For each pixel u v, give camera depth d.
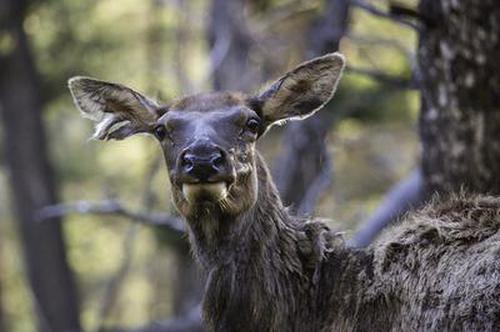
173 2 22.73
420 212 7.93
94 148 29.47
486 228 7.39
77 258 32.03
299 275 7.99
